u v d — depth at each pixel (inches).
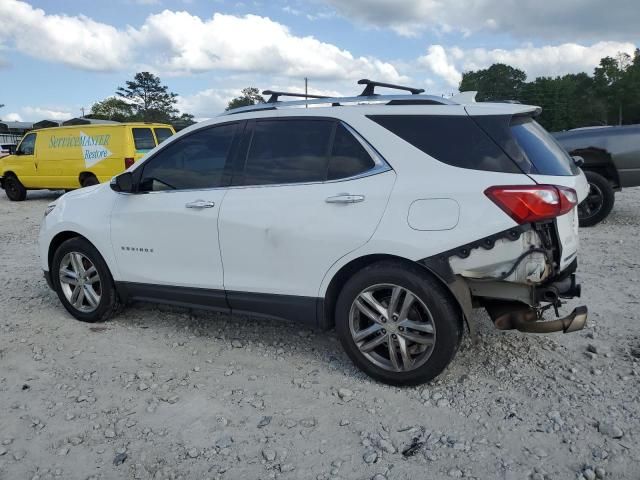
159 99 4645.7
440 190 137.9
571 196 135.3
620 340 174.2
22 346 181.6
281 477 115.6
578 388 145.3
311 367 162.9
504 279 135.5
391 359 146.8
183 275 176.9
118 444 128.0
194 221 171.2
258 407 141.7
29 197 703.7
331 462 119.7
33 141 625.3
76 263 200.5
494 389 146.4
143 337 187.8
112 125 573.6
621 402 137.9
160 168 182.7
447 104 148.6
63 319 205.8
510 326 142.7
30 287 250.4
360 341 151.2
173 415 139.1
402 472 115.8
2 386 155.2
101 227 191.2
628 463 115.9
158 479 116.4
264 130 166.1
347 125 153.1
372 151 148.3
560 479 112.1
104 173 578.6
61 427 135.0
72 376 160.4
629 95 3816.4
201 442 128.0
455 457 119.9
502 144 137.7
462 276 138.3
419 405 140.3
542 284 138.2
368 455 120.9
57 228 201.9
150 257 182.9
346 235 146.8
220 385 153.5
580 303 208.5
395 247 141.1
